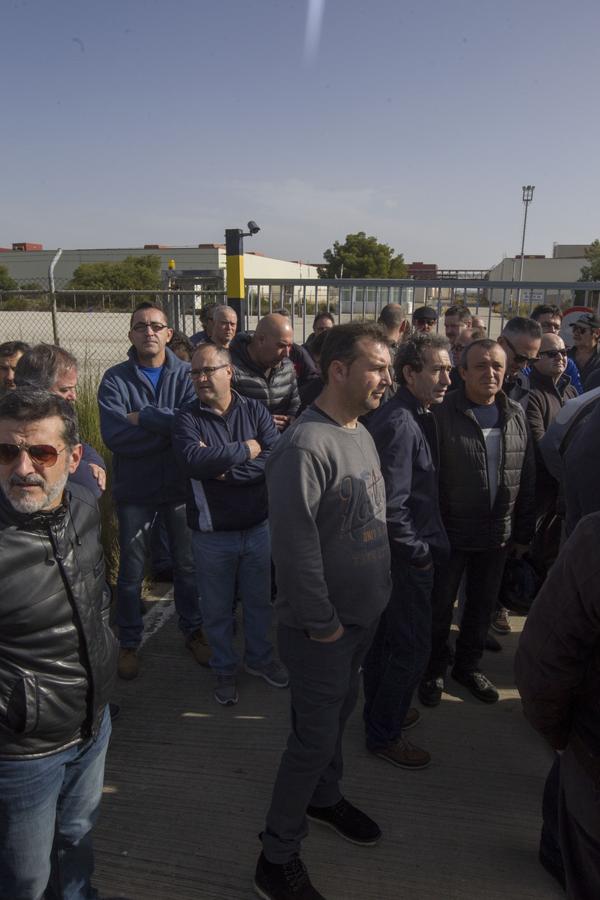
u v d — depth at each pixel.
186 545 3.48
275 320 3.86
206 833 2.35
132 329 3.52
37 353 2.68
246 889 2.13
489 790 2.60
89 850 1.86
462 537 2.94
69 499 1.64
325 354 1.96
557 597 1.36
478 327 5.99
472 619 3.18
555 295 7.29
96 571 1.67
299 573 1.87
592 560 1.29
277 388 4.05
